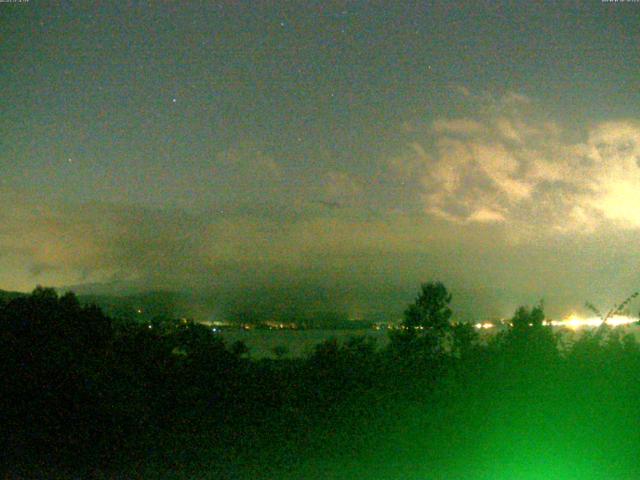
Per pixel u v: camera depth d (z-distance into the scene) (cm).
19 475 867
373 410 1013
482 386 998
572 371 987
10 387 919
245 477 884
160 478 880
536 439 947
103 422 917
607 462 916
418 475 885
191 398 1089
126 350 1106
